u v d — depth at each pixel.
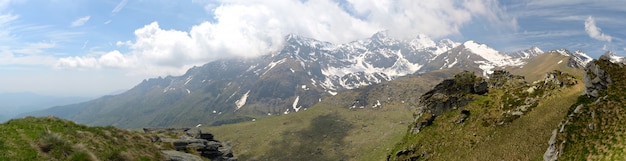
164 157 57.00
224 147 87.12
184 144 71.06
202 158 70.31
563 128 98.44
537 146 112.00
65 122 52.22
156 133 81.19
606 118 88.38
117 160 47.09
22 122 46.25
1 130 39.97
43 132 42.62
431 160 150.25
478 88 191.88
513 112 149.75
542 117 131.25
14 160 34.41
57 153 39.59
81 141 45.72
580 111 99.69
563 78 156.75
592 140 84.62
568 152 88.56
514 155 115.12
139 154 52.66
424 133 176.62
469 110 173.50
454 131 162.25
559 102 135.62
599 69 114.00
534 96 155.50
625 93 97.00
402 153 168.50
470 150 139.12
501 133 138.88
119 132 58.22
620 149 73.62
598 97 105.38
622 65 117.56
